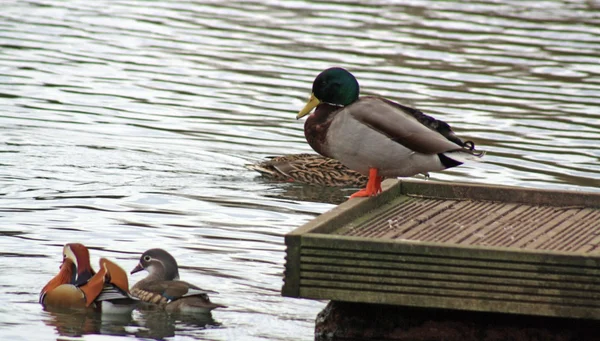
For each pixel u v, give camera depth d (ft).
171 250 43.21
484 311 32.71
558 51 88.74
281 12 103.19
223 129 66.59
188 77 78.95
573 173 57.98
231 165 59.41
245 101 73.05
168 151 61.21
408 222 38.27
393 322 35.04
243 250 43.62
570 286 31.76
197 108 71.15
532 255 31.89
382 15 102.06
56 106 70.13
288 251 33.06
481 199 42.37
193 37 91.76
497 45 90.33
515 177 57.16
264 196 53.83
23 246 42.75
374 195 39.55
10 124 65.16
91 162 57.82
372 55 85.92
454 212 40.22
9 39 89.04
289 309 37.04
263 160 60.39
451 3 107.96
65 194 51.44
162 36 92.07
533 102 73.82
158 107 70.95
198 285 38.93
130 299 36.06
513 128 67.31
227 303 37.29
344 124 38.32
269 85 77.00
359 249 32.71
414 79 78.64
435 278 32.48
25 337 33.14
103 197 51.29
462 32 94.94
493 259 32.12
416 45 89.56
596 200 41.55
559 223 38.93
